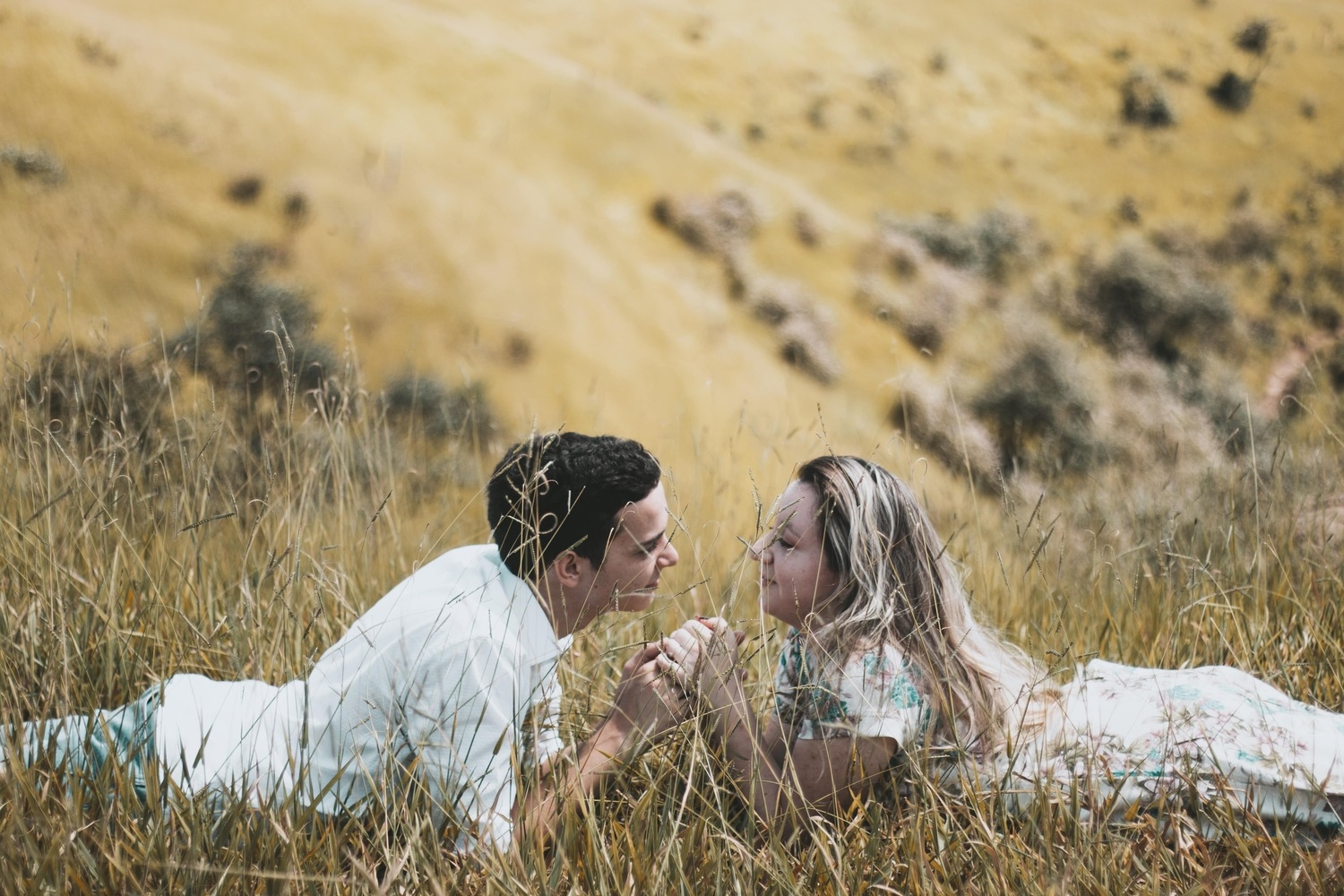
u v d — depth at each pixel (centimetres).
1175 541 282
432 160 4394
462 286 3741
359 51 5112
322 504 278
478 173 4466
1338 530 292
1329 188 6569
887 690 203
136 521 256
